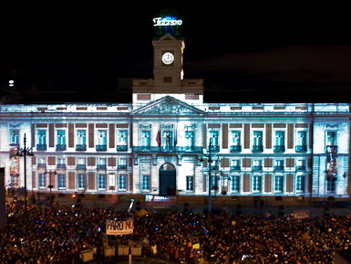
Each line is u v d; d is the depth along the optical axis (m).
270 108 69.19
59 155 72.81
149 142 70.69
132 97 72.19
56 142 72.81
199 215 53.03
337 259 15.81
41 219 47.28
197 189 69.81
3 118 73.31
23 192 72.75
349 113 68.00
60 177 73.12
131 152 71.31
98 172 72.38
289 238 40.06
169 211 61.97
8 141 73.44
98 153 72.12
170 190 70.94
